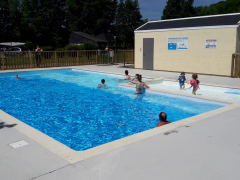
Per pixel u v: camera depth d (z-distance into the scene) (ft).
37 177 8.78
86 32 193.98
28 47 148.36
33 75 50.44
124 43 206.59
